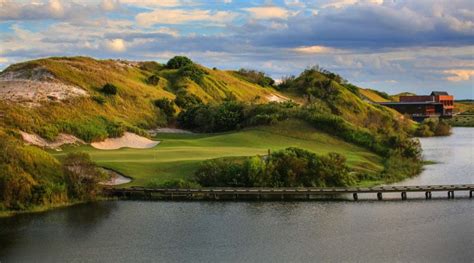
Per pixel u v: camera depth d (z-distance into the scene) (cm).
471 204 6856
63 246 5369
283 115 12138
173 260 4981
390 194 7562
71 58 15225
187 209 6675
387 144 10662
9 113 10200
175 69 19050
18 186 6606
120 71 15975
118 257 5075
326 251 5131
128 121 12388
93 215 6406
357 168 8925
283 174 7819
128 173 7825
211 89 17750
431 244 5294
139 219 6253
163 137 12175
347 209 6662
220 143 10844
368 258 4934
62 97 11856
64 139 10156
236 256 5056
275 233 5703
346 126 11344
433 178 8788
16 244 5425
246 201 7075
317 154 8350
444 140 15762
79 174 7169
